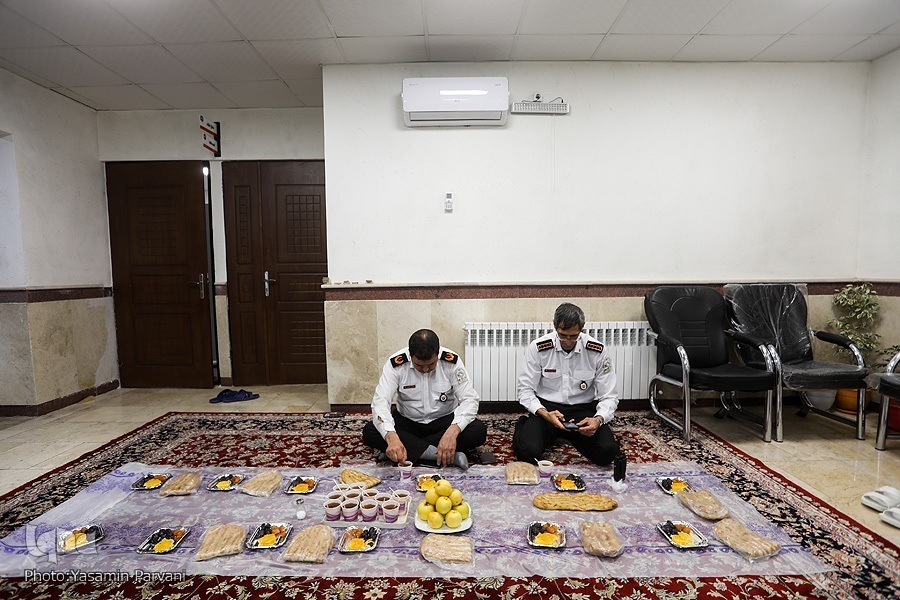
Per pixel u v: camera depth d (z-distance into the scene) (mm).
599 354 2479
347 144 3316
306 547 1590
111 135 4121
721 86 3324
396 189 3350
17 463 2512
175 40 2881
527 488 2033
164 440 2805
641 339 3281
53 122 3646
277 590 1449
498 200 3363
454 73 3279
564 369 2518
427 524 1732
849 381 2682
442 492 1762
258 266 4207
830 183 3395
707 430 2914
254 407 3574
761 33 2902
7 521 1867
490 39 2949
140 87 3604
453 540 1630
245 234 4188
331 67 3270
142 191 4172
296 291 4230
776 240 3416
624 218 3387
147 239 4203
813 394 3264
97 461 2482
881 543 1662
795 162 3379
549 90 3303
